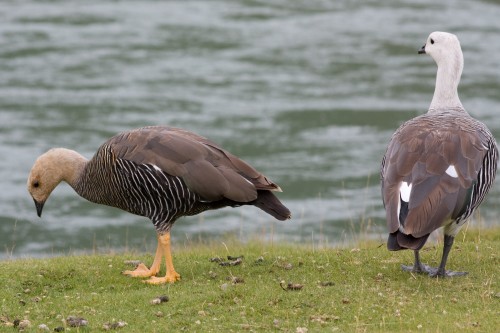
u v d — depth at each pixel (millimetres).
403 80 42281
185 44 48375
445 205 9562
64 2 57375
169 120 35219
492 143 10594
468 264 11289
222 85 41188
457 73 11922
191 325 9133
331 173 29562
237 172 10711
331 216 25609
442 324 8875
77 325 9195
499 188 28266
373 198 27047
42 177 11594
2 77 40688
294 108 37562
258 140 33094
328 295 9844
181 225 25188
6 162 29953
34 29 50000
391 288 10109
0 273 11031
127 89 39781
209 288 10305
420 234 9336
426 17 54719
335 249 12508
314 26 53188
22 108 36250
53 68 42625
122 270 11359
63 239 24328
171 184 10523
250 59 46062
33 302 10078
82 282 10852
